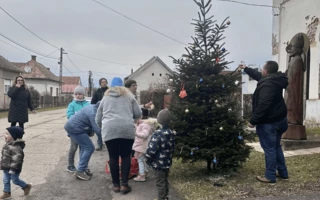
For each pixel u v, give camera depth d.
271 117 4.75
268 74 4.88
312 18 11.34
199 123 5.14
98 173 5.91
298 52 7.46
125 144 4.81
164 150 4.25
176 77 5.35
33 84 49.22
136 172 5.59
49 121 17.23
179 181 5.23
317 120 10.80
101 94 8.45
